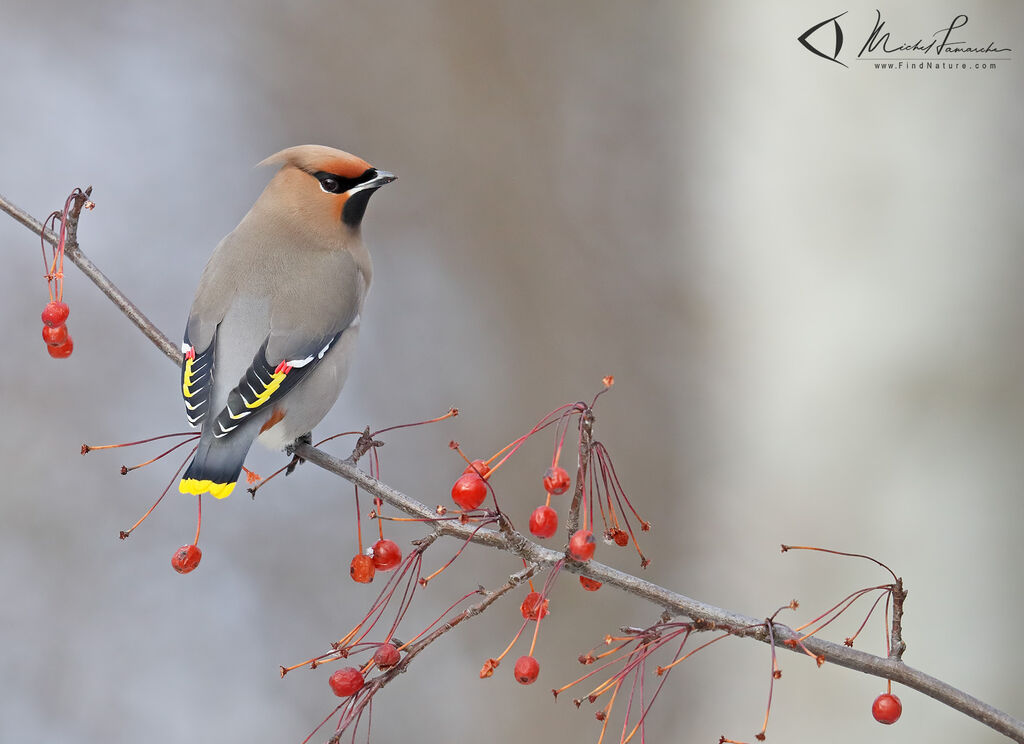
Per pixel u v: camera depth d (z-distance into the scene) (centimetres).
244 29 1524
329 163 876
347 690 557
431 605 1297
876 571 906
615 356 1266
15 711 1263
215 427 766
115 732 1260
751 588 961
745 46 971
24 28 1554
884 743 902
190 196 1512
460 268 1362
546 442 1293
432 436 1338
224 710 1283
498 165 1371
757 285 962
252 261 849
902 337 901
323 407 832
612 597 1209
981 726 880
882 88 912
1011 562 874
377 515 642
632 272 1299
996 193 881
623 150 1345
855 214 919
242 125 1520
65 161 1512
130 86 1548
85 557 1341
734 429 1002
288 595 1342
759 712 998
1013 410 874
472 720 1230
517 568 1283
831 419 926
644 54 1355
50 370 1405
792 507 938
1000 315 878
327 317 832
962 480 884
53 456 1371
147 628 1319
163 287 1462
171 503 1377
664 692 1122
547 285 1323
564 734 1188
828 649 550
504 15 1397
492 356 1330
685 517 1166
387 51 1431
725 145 985
